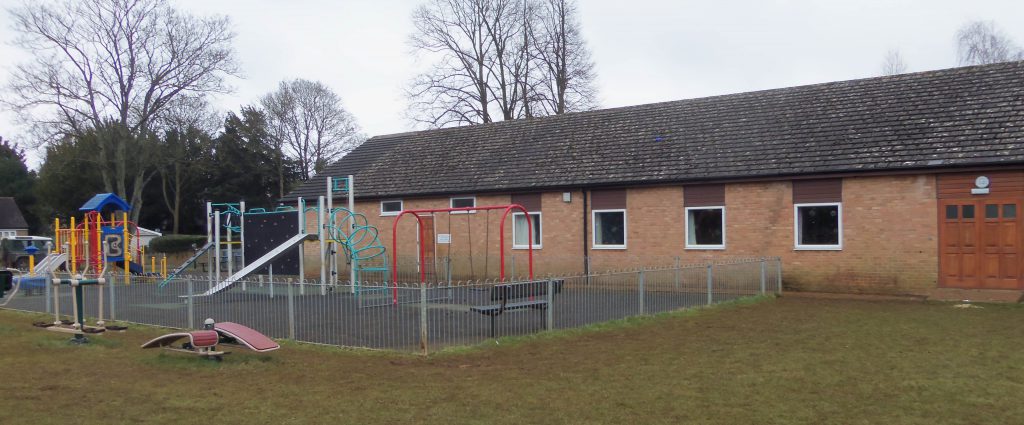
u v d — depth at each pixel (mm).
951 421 6949
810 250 19438
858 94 21312
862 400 7730
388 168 29281
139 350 11055
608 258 22766
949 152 17641
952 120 18531
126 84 42062
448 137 29969
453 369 9461
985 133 17609
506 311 12391
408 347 10914
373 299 14305
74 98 40375
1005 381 8555
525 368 9500
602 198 22938
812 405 7539
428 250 26125
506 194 24844
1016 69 19328
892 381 8594
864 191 18703
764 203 20156
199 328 13320
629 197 22406
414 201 26984
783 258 19844
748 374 9031
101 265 25375
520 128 28156
